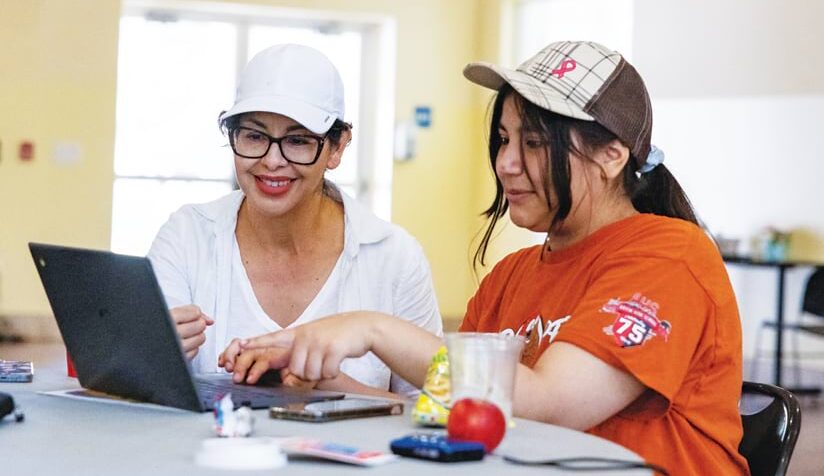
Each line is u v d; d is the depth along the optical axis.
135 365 1.58
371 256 2.33
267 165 2.12
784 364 7.17
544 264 1.87
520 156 1.74
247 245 2.28
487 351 1.34
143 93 8.38
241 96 2.17
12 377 1.84
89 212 8.09
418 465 1.23
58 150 8.02
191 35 8.43
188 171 8.48
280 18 8.62
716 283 1.69
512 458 1.26
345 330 1.59
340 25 8.80
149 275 1.46
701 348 1.67
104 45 8.05
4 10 7.89
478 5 9.02
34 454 1.28
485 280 2.06
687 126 7.65
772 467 1.69
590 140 1.73
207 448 1.24
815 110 6.88
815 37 6.88
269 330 2.25
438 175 9.02
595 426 1.68
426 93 8.96
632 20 7.96
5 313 7.95
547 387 1.54
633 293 1.62
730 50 7.37
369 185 9.01
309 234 2.27
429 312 2.42
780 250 6.96
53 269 1.64
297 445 1.27
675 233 1.71
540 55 1.81
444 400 1.45
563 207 1.73
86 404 1.62
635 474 1.21
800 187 6.96
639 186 1.85
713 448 1.68
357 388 1.83
